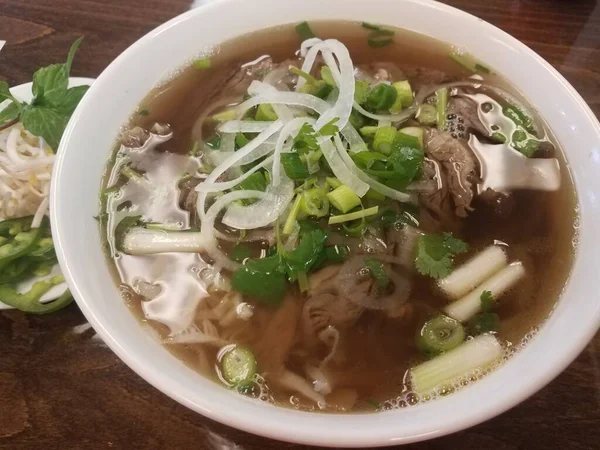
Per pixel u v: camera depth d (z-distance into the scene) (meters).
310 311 0.20
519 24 0.31
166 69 0.26
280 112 0.23
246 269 0.20
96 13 0.32
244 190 0.21
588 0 0.33
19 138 0.28
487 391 0.16
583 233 0.21
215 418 0.15
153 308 0.20
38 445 0.19
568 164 0.22
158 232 0.22
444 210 0.22
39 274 0.23
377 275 0.21
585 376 0.20
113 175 0.23
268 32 0.28
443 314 0.20
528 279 0.21
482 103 0.25
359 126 0.23
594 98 0.28
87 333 0.22
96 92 0.23
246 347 0.20
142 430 0.20
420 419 0.16
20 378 0.21
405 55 0.28
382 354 0.20
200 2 0.33
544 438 0.19
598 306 0.17
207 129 0.25
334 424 0.16
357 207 0.21
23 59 0.30
